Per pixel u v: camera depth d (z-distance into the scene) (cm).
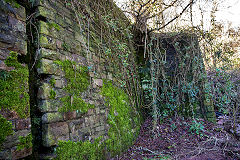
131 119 415
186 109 520
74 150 213
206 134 424
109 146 294
